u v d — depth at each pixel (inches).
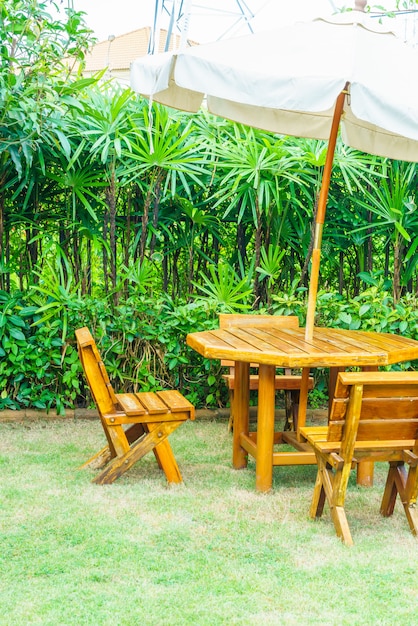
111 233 193.3
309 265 224.1
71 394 188.9
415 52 132.4
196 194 205.5
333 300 199.5
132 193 207.9
